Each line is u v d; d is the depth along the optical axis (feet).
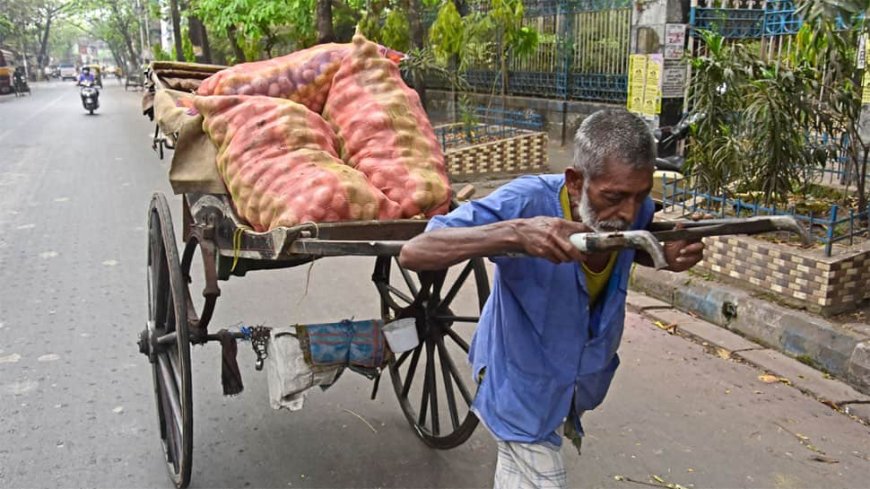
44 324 16.94
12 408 13.08
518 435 6.97
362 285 19.71
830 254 14.69
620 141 5.65
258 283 19.89
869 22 15.28
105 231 25.14
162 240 10.78
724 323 15.98
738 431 12.06
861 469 10.99
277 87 10.71
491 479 11.02
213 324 16.99
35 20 203.82
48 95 118.01
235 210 10.03
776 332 14.80
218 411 13.07
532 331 6.85
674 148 25.85
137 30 158.40
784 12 24.47
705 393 13.30
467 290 19.33
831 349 13.73
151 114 15.34
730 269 16.56
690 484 10.73
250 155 9.68
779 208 17.94
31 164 39.60
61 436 12.23
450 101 48.62
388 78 10.73
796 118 16.87
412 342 10.21
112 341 16.03
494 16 31.14
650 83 27.04
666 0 26.32
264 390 13.88
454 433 10.94
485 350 7.42
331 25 31.48
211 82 10.92
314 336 10.02
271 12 34.45
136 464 11.48
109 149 45.60
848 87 17.16
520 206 6.60
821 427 12.14
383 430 12.42
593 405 7.50
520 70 42.09
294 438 12.19
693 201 19.25
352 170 9.68
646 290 18.12
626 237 5.13
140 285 19.66
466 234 5.90
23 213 27.73
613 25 35.70
